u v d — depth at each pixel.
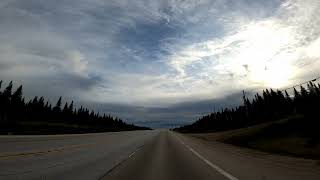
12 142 21.89
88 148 20.44
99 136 43.19
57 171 9.15
